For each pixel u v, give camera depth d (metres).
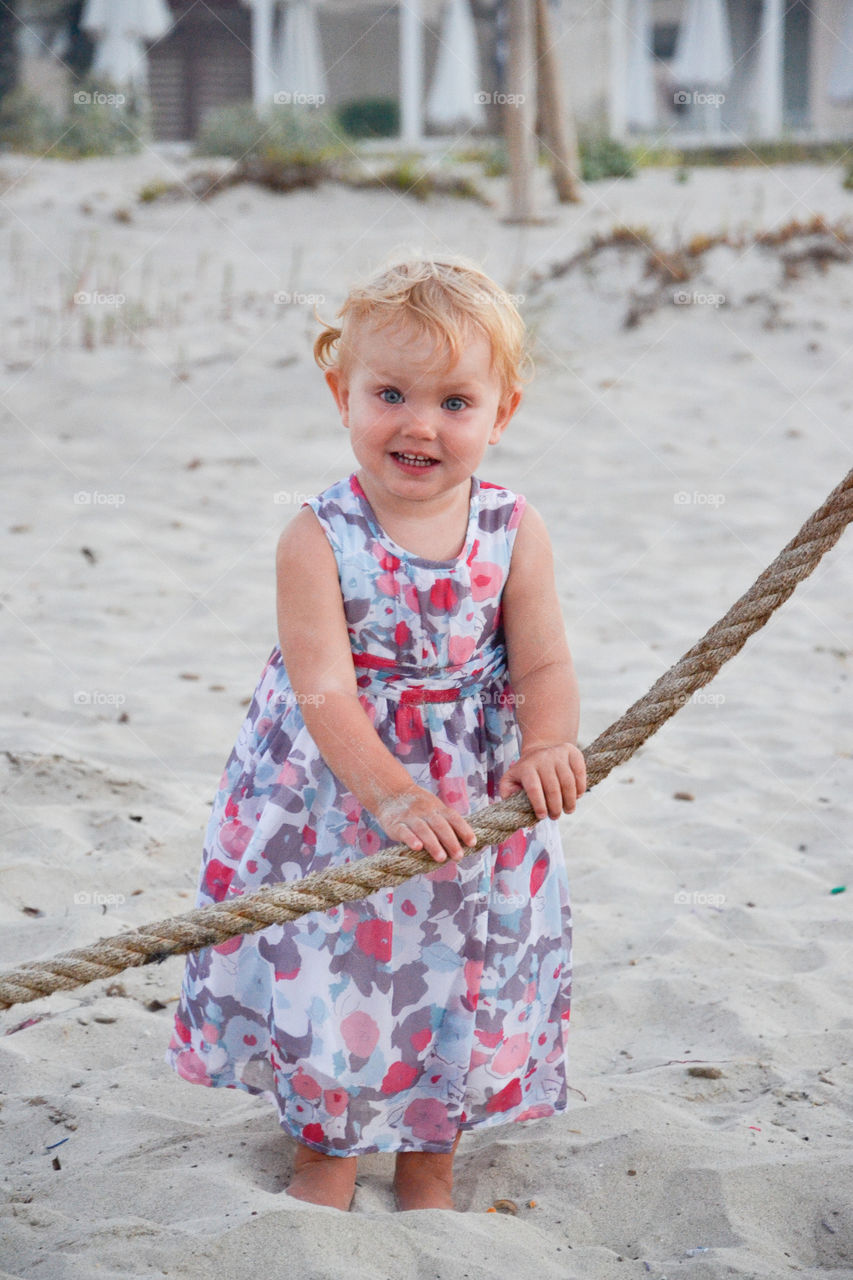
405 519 2.10
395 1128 2.08
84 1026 2.63
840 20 21.73
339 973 2.04
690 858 3.40
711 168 16.80
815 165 16.50
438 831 1.87
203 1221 1.95
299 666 2.05
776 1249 1.95
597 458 7.26
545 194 14.03
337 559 2.07
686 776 3.89
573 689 2.15
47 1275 1.82
